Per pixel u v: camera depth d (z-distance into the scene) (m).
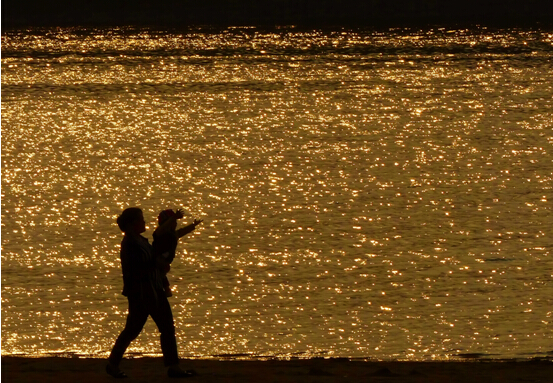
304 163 133.75
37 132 161.50
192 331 63.59
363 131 157.25
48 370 32.53
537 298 70.88
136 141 153.38
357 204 108.75
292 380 30.19
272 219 102.38
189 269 81.75
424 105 179.00
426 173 125.50
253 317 67.12
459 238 92.00
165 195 117.06
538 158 133.75
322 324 65.00
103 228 100.12
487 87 196.38
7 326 65.81
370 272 80.25
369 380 30.31
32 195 116.75
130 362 34.75
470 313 67.00
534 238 91.62
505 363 35.31
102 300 73.00
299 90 197.75
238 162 135.62
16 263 85.19
